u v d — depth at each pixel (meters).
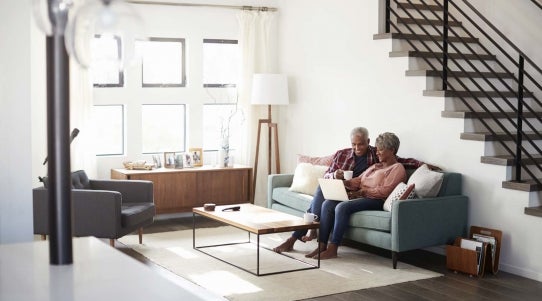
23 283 1.97
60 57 2.09
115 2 1.86
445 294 5.05
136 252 6.32
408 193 5.83
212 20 8.31
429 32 7.33
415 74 6.55
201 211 6.32
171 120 8.31
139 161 7.86
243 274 5.53
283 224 5.67
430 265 5.96
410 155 6.72
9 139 3.64
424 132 6.54
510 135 5.88
